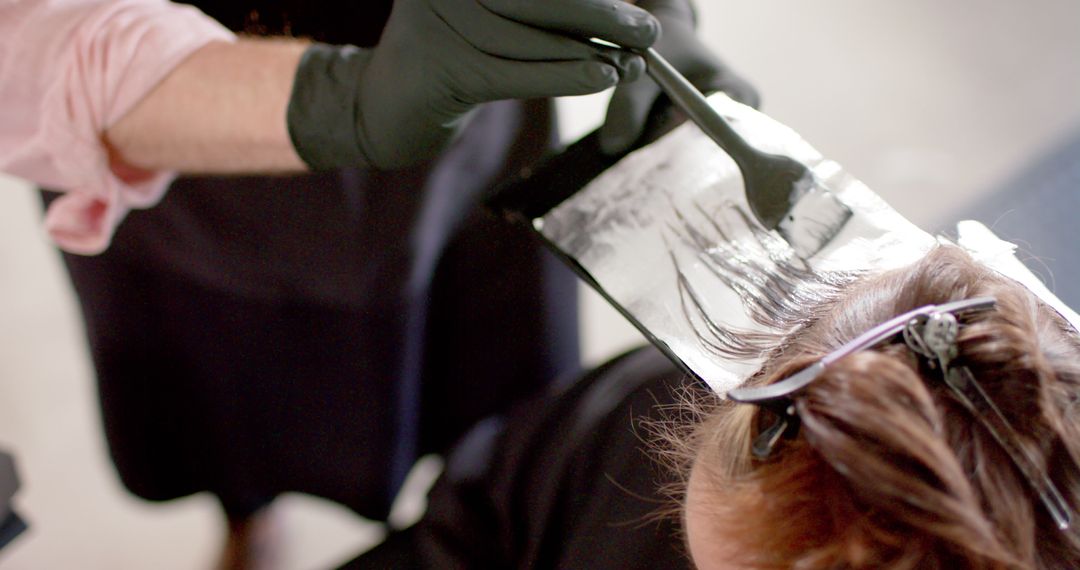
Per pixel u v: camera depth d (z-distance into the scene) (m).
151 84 0.58
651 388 0.61
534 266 0.95
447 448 1.15
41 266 1.38
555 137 0.94
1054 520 0.33
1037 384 0.33
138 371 0.95
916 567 0.30
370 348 0.94
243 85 0.58
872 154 1.56
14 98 0.57
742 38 1.71
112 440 1.02
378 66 0.56
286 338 0.94
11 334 1.32
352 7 0.76
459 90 0.55
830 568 0.31
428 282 0.94
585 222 0.60
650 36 0.53
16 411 1.27
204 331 0.92
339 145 0.59
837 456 0.30
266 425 1.03
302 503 1.25
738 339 0.51
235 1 0.76
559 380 1.05
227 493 1.10
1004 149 1.56
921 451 0.29
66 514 1.21
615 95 0.62
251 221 0.83
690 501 0.41
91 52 0.56
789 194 0.54
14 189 1.43
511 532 0.66
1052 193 1.47
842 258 0.52
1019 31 1.73
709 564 0.38
